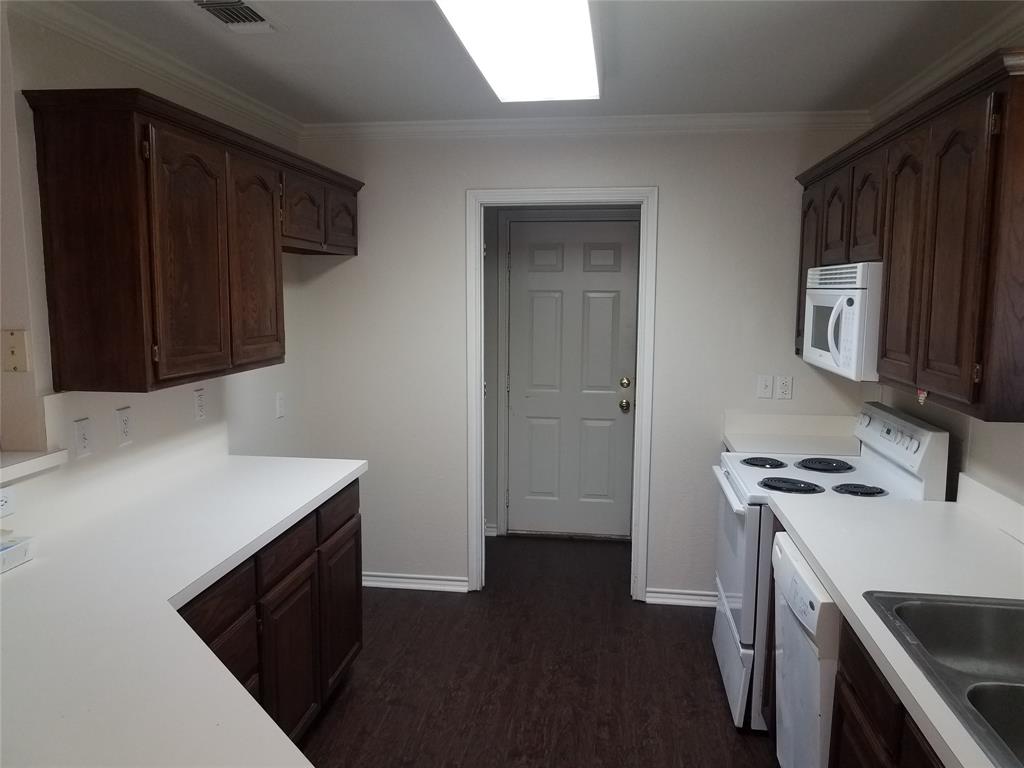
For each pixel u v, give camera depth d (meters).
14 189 1.90
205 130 2.19
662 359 3.42
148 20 2.10
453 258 3.50
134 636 1.46
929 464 2.35
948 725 1.18
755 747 2.44
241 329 2.43
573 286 4.22
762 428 3.39
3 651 1.40
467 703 2.68
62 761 1.08
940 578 1.73
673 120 3.25
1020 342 1.64
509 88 2.43
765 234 3.30
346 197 3.36
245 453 3.07
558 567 3.99
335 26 2.15
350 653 2.73
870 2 1.98
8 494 1.88
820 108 3.11
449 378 3.57
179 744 1.12
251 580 2.01
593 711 2.63
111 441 2.23
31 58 1.94
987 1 1.97
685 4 1.99
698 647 3.11
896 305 2.15
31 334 1.95
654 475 3.49
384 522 3.71
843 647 1.70
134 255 1.94
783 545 2.10
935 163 1.88
